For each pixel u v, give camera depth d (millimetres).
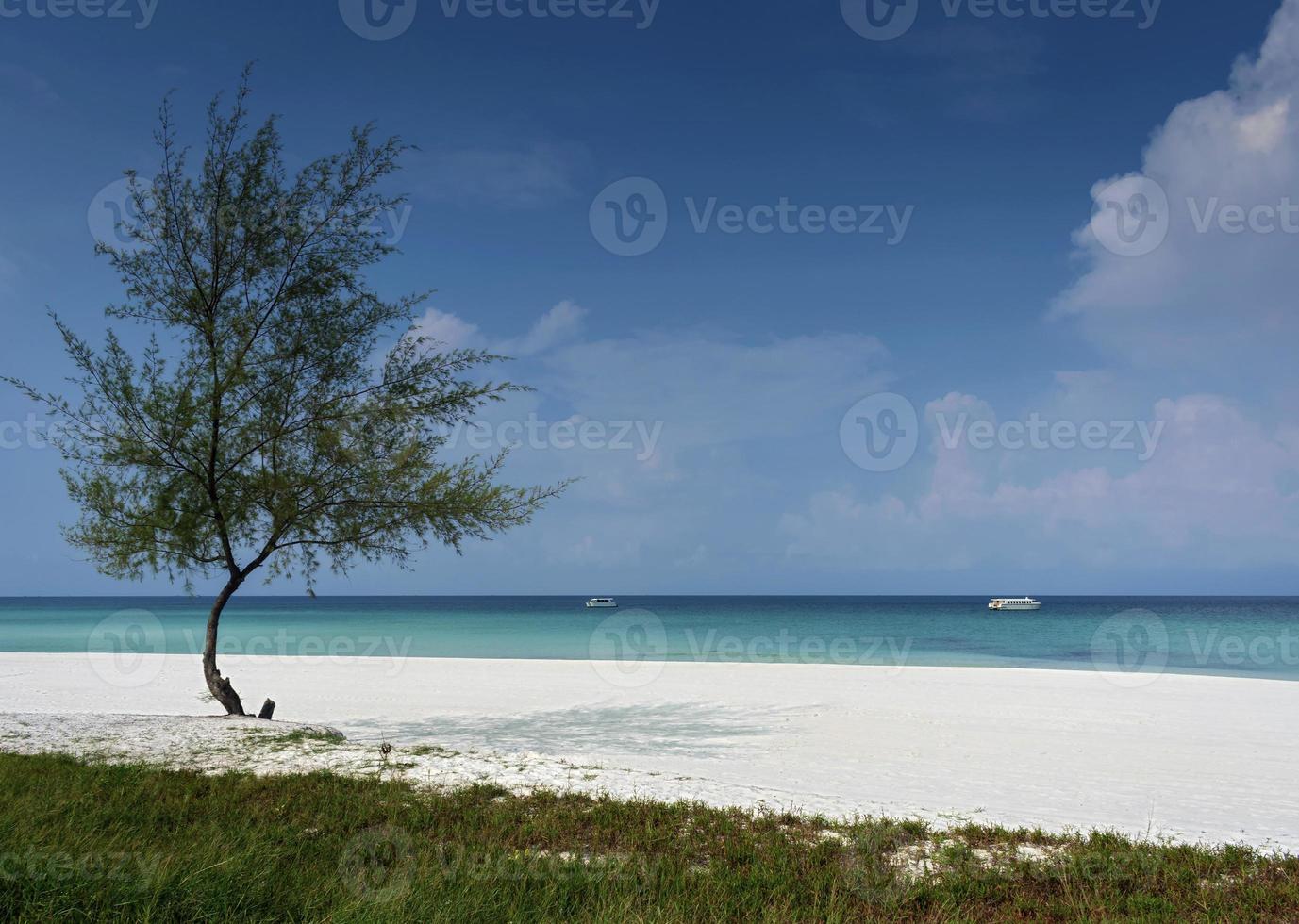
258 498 17516
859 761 15992
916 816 10281
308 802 9781
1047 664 41312
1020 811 11648
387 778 11375
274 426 17859
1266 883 7609
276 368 17938
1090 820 11039
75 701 24578
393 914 5656
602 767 13133
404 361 18484
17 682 29812
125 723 15922
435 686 29172
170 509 17422
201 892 5551
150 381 17250
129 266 17297
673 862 7836
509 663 39031
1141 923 6586
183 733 15055
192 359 17531
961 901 7176
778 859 8039
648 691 27797
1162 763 15859
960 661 43062
